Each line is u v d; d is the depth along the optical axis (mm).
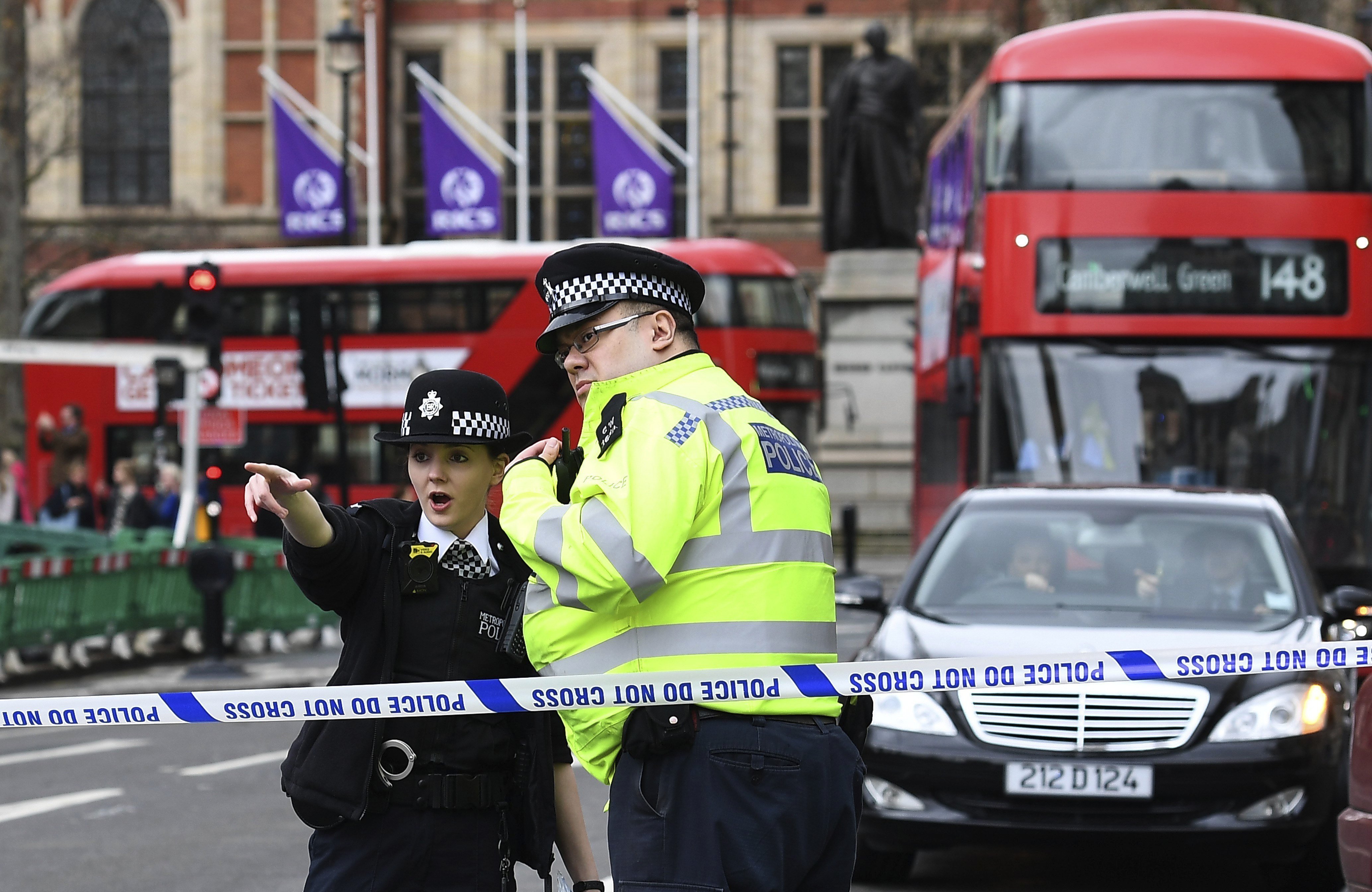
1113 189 51125
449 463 15633
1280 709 27250
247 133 184125
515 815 15711
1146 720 27188
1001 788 27156
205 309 71875
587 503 13062
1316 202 50719
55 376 112375
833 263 127312
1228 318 50438
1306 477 49938
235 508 109562
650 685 13070
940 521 33156
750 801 13078
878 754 27812
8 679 61219
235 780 40938
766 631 13141
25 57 103938
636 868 13117
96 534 78500
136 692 59781
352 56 111688
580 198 186875
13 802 37875
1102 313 50688
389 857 15305
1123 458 50031
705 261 107562
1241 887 29688
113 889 28703
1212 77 51531
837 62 185125
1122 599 30531
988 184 52062
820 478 13914
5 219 102875
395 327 107250
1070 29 53250
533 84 186875
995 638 28375
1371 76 51594
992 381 51188
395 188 183750
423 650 15562
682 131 185625
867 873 29766
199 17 183250
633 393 13641
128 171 184000
